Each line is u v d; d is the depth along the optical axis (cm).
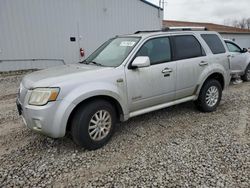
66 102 311
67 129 342
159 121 456
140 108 398
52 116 307
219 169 290
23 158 328
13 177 284
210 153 329
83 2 1302
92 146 342
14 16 1132
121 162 312
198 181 267
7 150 352
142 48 394
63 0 1241
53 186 267
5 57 1146
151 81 395
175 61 429
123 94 364
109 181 272
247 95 655
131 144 363
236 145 351
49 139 385
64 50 1295
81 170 297
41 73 363
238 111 511
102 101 346
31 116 313
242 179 269
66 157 329
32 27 1184
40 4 1184
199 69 464
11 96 679
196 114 493
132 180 273
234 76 826
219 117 474
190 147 348
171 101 441
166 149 343
